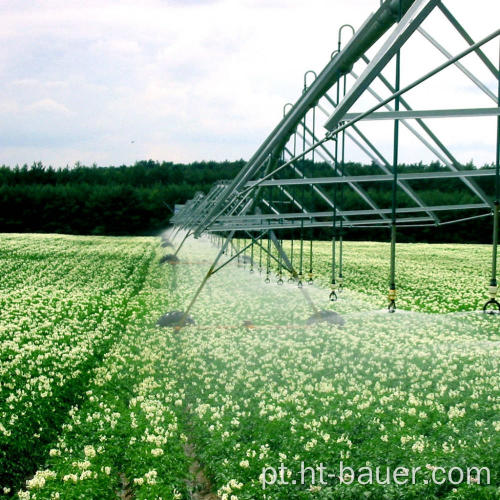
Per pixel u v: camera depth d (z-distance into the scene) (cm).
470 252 4634
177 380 1201
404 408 841
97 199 8288
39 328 1758
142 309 2166
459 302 2250
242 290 2195
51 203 8244
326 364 1073
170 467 855
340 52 784
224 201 1409
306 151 806
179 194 8619
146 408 1080
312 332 1334
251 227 1759
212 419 969
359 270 3438
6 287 2722
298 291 1983
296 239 6028
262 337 1394
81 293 2561
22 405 1055
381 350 1072
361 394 908
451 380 895
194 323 1727
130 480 835
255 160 1136
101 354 1491
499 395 827
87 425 1027
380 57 505
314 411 900
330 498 683
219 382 1126
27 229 8144
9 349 1471
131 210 8356
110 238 6562
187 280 2792
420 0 468
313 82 882
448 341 1084
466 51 423
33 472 878
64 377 1264
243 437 895
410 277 3155
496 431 747
